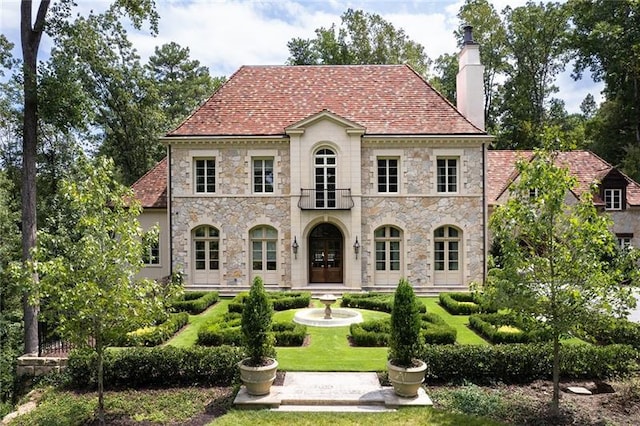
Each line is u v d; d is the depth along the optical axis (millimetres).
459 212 22484
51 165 31406
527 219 8516
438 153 22453
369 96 24453
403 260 22625
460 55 25703
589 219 8516
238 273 22688
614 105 40969
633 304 8109
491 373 10562
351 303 18891
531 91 45312
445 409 9016
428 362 10531
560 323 8352
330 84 25250
